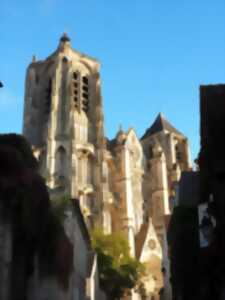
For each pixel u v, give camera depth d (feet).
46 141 301.43
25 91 343.46
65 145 296.30
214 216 84.84
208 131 93.04
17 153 80.12
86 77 346.54
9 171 77.00
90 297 152.35
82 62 348.79
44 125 324.19
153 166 358.43
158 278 288.30
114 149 344.90
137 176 348.38
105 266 210.79
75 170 280.51
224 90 100.58
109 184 319.47
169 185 358.84
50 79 344.28
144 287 269.64
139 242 302.25
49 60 347.77
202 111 97.35
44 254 86.33
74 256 129.80
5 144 84.38
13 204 75.05
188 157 384.88
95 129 321.73
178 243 107.55
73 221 131.85
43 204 86.53
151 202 344.49
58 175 284.20
